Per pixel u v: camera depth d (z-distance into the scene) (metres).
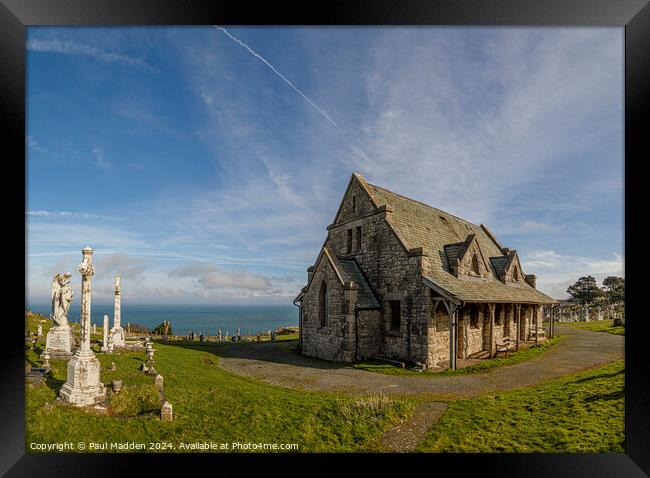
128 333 31.62
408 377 14.03
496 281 22.38
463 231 26.34
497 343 21.59
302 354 20.42
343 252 21.42
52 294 16.52
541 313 28.44
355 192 20.95
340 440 8.16
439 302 16.16
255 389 12.02
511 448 7.56
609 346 21.77
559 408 9.27
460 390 11.88
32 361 14.24
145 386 11.45
